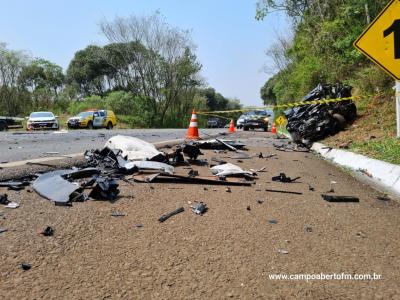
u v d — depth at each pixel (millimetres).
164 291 2350
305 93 22125
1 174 5246
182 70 53938
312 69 21094
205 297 2297
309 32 19969
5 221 3414
